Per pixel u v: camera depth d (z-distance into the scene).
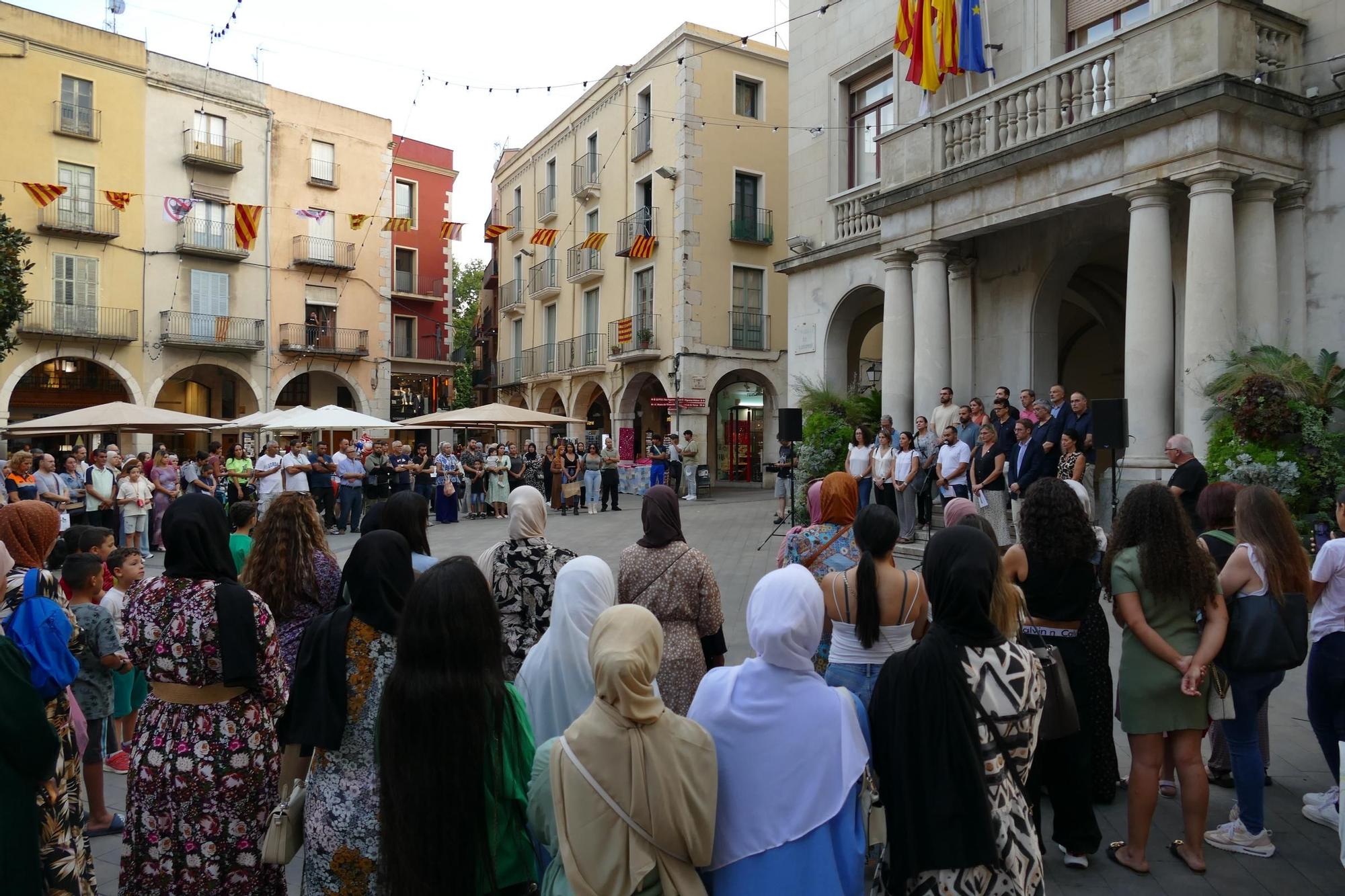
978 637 2.39
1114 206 11.57
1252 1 9.22
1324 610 3.85
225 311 28.56
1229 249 9.20
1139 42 9.77
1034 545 3.83
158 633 2.77
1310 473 8.26
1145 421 9.76
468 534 15.86
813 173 17.30
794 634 2.20
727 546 13.01
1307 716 5.50
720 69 25.11
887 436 12.28
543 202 32.75
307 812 2.53
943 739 2.29
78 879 2.92
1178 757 3.60
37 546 3.35
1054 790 3.65
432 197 35.44
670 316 25.12
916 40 12.70
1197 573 3.43
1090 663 3.95
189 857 2.73
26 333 24.42
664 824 1.99
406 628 2.16
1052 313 12.95
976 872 2.27
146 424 15.59
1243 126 9.27
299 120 30.44
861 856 2.18
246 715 2.84
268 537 3.71
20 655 2.56
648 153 26.36
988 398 13.42
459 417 20.05
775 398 26.16
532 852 2.32
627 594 3.79
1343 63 9.53
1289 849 3.74
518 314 35.16
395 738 2.12
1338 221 9.54
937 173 12.33
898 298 13.54
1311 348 9.78
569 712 2.92
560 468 20.20
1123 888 3.45
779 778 2.17
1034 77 11.02
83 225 25.38
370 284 32.38
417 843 2.07
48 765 2.54
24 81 24.53
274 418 17.72
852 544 4.04
